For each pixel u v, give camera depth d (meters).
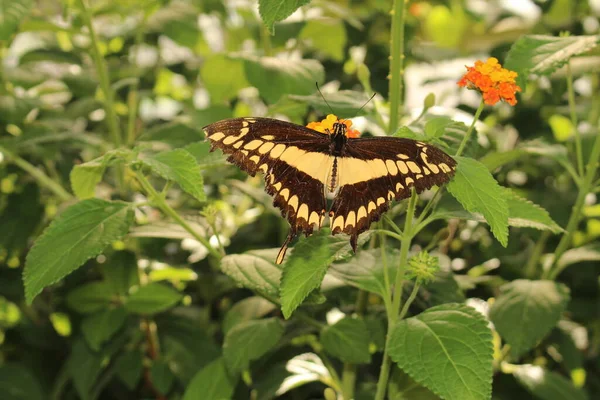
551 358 1.19
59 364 1.22
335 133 0.93
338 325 1.03
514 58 1.02
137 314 1.16
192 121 1.16
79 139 1.14
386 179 0.92
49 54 1.20
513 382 1.12
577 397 1.07
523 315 1.03
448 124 0.96
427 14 1.63
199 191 0.95
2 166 1.20
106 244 0.96
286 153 0.93
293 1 0.92
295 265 0.93
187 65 1.37
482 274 1.19
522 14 1.46
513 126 1.25
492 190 0.91
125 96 1.29
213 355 1.14
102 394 1.21
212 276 1.16
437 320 0.93
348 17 1.22
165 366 1.13
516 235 1.17
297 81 1.09
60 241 0.96
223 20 1.32
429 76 1.32
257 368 1.11
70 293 1.12
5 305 1.26
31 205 1.19
